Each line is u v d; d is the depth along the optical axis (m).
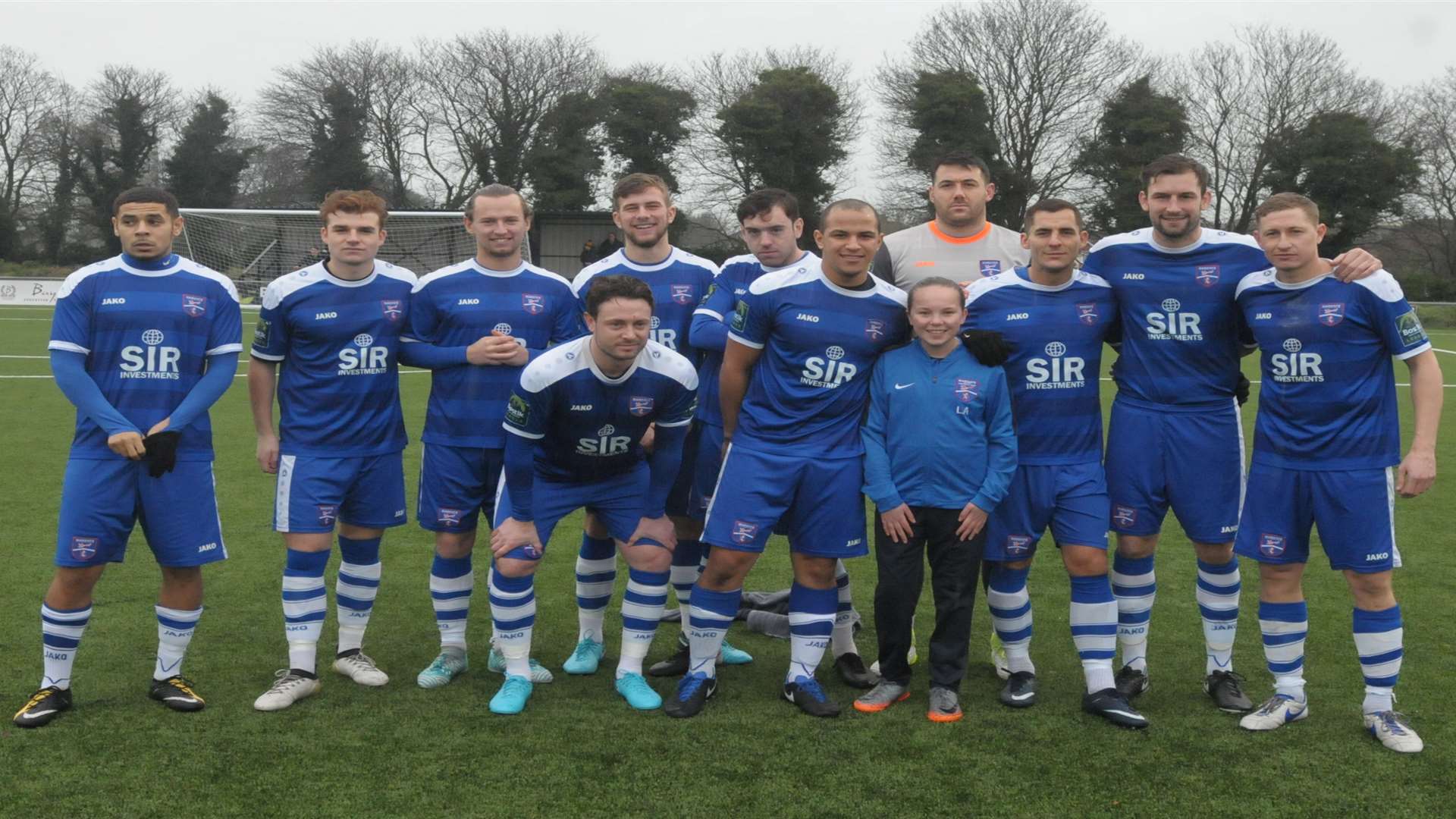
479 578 5.81
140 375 3.70
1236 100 38.38
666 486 3.99
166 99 45.81
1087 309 3.89
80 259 44.09
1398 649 3.63
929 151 36.38
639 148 40.56
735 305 4.23
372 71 43.44
